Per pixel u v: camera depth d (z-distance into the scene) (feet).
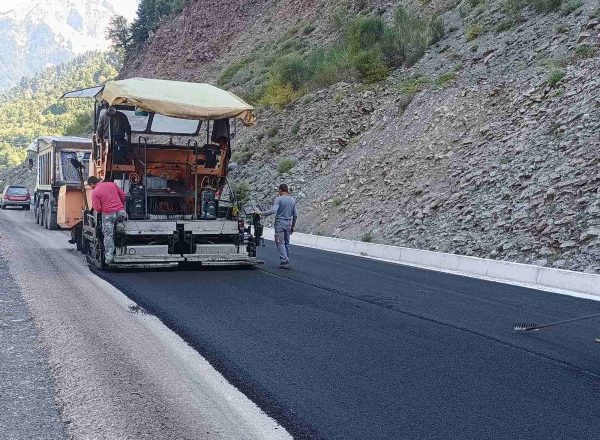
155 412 19.13
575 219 49.39
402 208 67.41
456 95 80.53
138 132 48.01
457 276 47.52
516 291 41.04
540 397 20.72
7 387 20.98
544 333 29.27
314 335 27.78
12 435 17.37
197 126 49.01
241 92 145.59
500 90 75.00
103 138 48.52
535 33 83.76
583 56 70.23
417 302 36.04
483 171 63.26
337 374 22.56
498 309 34.76
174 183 49.21
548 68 71.97
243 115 47.32
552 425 18.45
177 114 45.68
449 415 19.01
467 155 68.23
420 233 60.64
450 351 25.77
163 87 47.47
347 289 39.96
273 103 122.72
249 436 17.51
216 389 21.15
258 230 48.93
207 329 28.35
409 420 18.57
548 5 86.63
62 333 27.58
